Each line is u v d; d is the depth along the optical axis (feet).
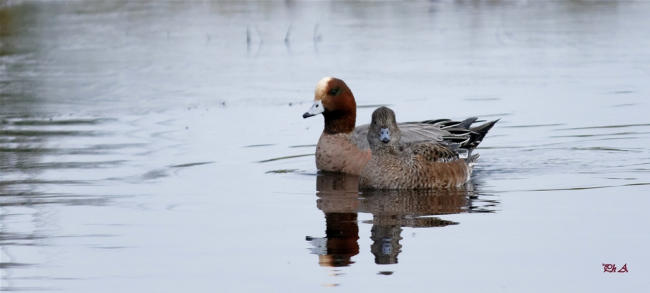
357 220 35.42
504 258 29.81
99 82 76.28
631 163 46.88
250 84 74.64
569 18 113.91
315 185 43.75
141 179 44.21
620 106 62.59
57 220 35.94
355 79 75.77
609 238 31.94
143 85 74.90
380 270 28.84
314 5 129.90
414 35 101.81
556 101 65.05
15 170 46.19
